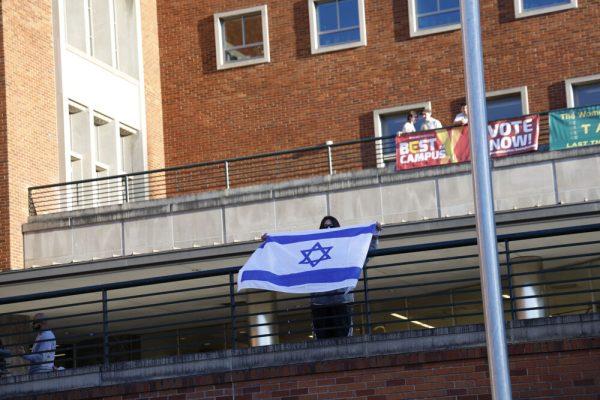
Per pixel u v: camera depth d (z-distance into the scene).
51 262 35.31
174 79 42.53
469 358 19.41
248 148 41.16
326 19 41.03
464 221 31.39
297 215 33.44
